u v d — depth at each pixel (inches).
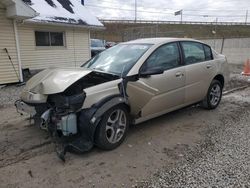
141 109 171.0
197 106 247.6
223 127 193.3
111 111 150.9
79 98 145.1
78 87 155.4
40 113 164.1
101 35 1788.9
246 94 314.0
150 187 118.9
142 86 167.5
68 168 135.6
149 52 178.1
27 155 149.8
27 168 135.9
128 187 119.2
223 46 855.1
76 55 583.2
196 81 209.2
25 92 163.6
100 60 196.1
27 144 163.9
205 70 217.6
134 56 179.0
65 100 146.3
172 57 192.5
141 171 132.4
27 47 487.5
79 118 147.6
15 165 138.9
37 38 507.2
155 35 1226.0
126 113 162.2
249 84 391.5
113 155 149.3
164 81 180.4
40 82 157.6
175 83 189.2
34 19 469.7
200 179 124.1
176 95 192.9
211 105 234.2
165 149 156.9
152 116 181.6
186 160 143.0
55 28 530.6
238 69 624.1
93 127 144.3
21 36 474.6
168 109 192.4
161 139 171.5
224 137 173.8
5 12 400.5
